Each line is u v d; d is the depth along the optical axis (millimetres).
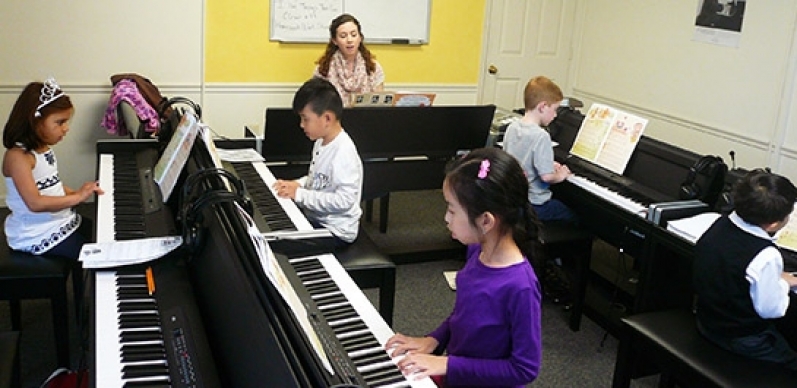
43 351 2768
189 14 4441
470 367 1589
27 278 2426
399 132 3490
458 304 1688
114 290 1827
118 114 4062
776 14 4152
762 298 2113
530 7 5438
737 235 2176
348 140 2668
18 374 1925
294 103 2611
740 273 2141
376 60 4773
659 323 2420
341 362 1576
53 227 2559
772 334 2217
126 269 1931
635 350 2434
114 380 1487
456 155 3691
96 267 1894
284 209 2574
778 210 2107
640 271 2887
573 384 2828
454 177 1559
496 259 1607
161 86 4516
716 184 2875
